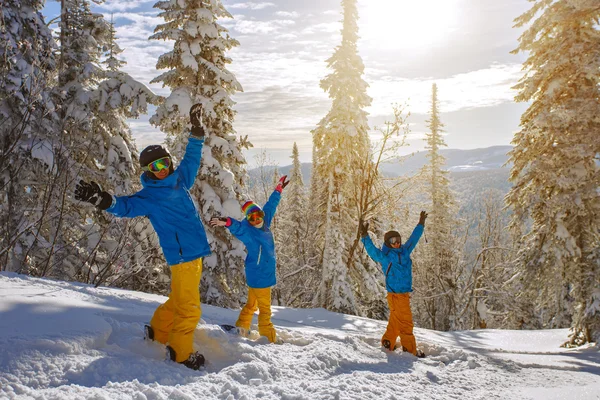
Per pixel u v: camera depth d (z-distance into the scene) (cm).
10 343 288
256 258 499
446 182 2930
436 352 598
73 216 1078
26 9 1052
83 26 1445
